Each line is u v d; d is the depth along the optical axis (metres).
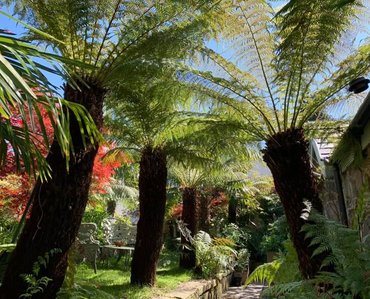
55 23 3.86
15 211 5.24
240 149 5.07
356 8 3.73
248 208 12.79
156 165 5.82
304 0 3.25
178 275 6.99
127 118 5.68
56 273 3.03
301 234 3.76
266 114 4.57
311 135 4.74
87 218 8.37
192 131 5.30
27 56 1.69
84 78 3.64
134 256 5.59
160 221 5.72
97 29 4.00
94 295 3.40
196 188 8.77
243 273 9.56
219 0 4.00
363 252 2.68
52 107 1.82
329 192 5.90
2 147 2.66
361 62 3.83
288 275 4.27
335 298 2.59
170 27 4.05
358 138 4.43
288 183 3.95
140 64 3.86
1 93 1.34
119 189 10.30
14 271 2.92
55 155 3.21
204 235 7.97
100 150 6.21
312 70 4.14
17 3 4.02
